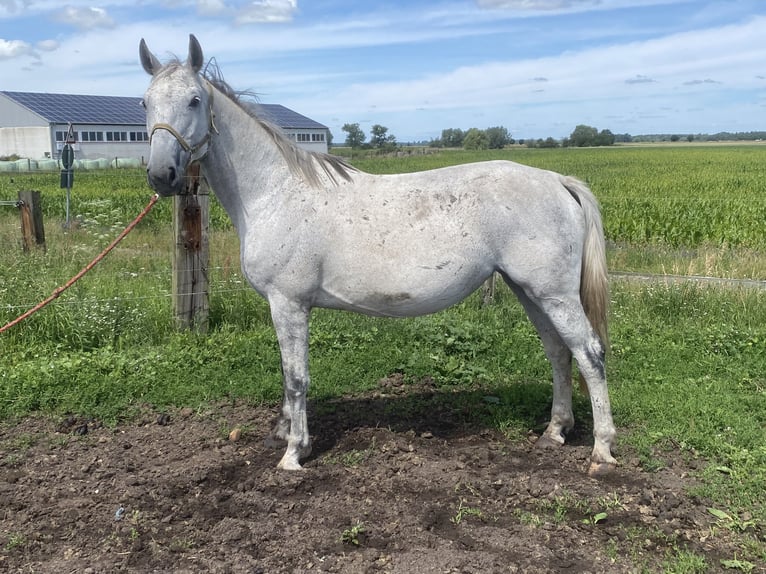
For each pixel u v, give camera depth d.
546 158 64.44
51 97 53.91
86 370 5.75
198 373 5.84
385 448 4.49
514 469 4.23
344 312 7.50
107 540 3.47
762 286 8.30
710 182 30.17
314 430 4.86
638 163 53.41
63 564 3.27
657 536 3.44
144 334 6.77
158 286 8.18
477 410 5.17
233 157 4.04
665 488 3.95
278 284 4.04
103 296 7.46
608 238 14.05
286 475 4.09
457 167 4.17
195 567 3.24
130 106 58.03
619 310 7.80
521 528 3.53
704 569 3.15
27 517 3.69
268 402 5.43
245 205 4.11
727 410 4.90
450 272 3.95
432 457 4.38
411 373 5.97
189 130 3.74
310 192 4.00
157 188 3.70
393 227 3.94
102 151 52.69
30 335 6.59
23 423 5.02
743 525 3.48
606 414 4.17
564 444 4.61
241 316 7.37
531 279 3.98
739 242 13.01
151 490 3.97
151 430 4.93
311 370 5.94
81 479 4.17
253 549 3.38
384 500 3.82
